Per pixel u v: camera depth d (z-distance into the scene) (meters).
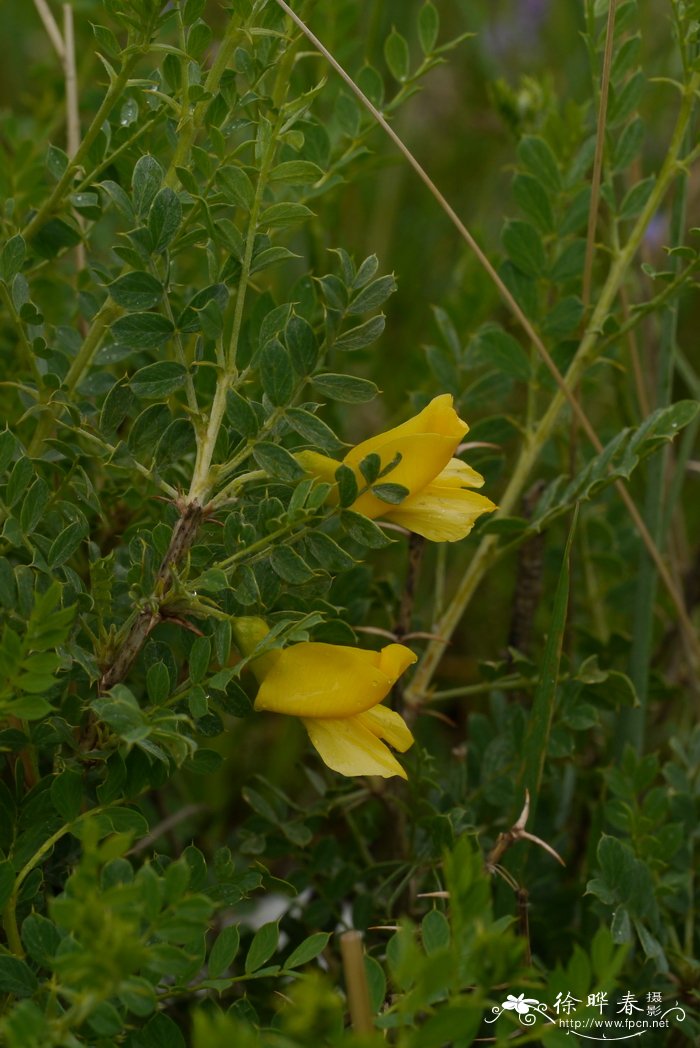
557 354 0.51
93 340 0.46
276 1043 0.39
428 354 0.52
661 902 0.49
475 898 0.39
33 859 0.43
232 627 0.43
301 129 0.48
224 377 0.44
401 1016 0.40
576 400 0.52
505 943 0.39
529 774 0.47
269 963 0.49
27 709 0.41
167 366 0.43
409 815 0.49
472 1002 0.39
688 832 0.50
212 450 0.44
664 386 0.51
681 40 0.48
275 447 0.43
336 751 0.43
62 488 0.46
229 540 0.44
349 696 0.43
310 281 0.49
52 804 0.43
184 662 0.46
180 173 0.44
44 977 0.44
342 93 0.50
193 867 0.44
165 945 0.40
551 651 0.46
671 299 0.49
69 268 0.55
